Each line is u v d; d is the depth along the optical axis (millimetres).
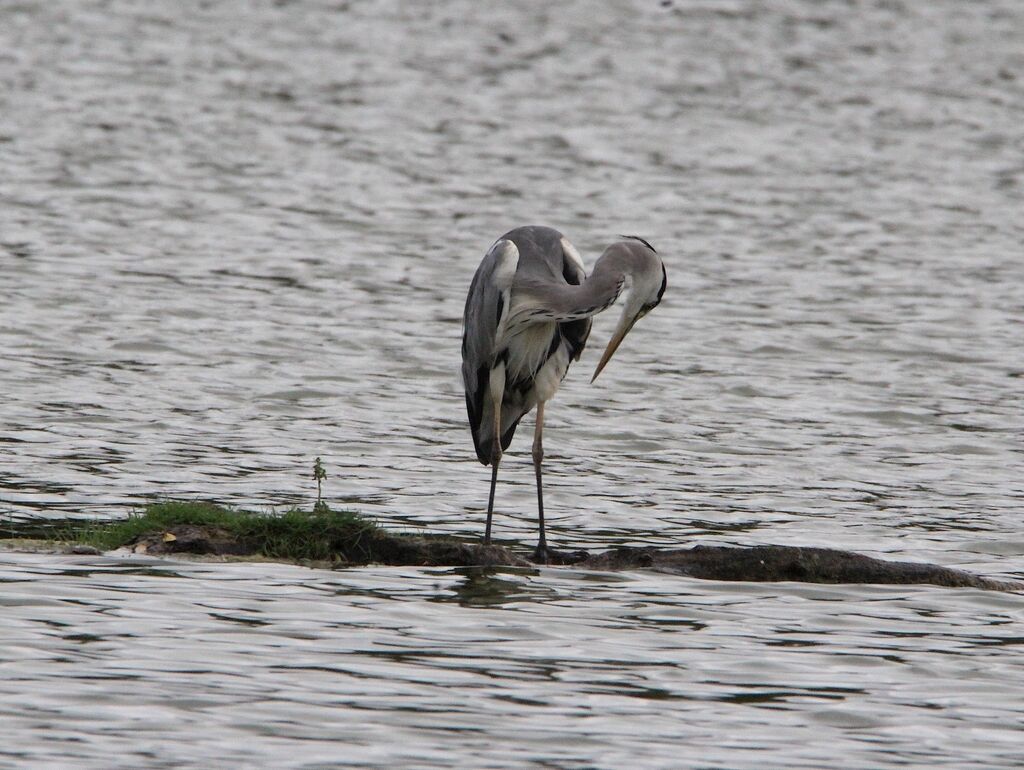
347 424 16953
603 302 12406
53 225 26938
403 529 13016
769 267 26703
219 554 11688
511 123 39219
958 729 8766
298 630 10008
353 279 24734
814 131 39656
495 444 12641
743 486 15125
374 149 35562
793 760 8234
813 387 19547
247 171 32625
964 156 37438
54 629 9781
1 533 12156
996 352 21594
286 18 51375
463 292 24281
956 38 52250
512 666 9516
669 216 30531
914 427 17812
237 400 17719
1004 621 10797
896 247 28578
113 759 7906
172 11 51188
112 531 11945
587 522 13617
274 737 8273
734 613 10773
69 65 42531
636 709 8891
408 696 8938
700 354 21094
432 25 51594
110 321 21031
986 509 14406
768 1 57094
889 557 12680
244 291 23438
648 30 52062
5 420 16219
